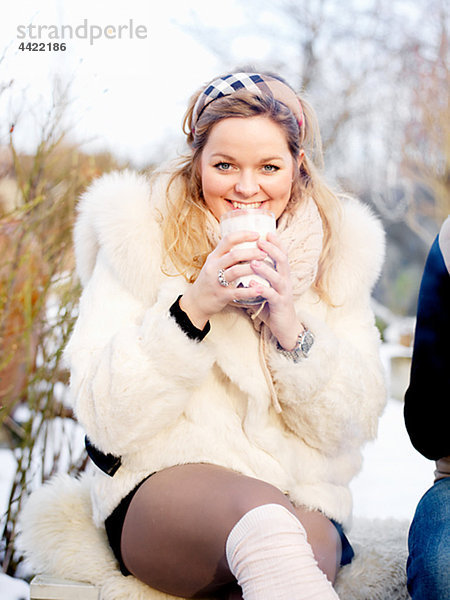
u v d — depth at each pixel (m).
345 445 1.67
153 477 1.54
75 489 1.83
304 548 1.29
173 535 1.43
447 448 1.62
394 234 13.23
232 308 1.65
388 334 8.63
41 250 2.75
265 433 1.62
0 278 2.77
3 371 2.89
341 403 1.59
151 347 1.48
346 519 1.70
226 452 1.59
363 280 1.83
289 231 1.69
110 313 1.66
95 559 1.62
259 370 1.62
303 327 1.62
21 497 2.45
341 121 10.06
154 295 1.67
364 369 1.67
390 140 9.14
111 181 1.77
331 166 10.23
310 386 1.56
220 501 1.40
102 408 1.50
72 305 2.58
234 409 1.65
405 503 3.45
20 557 2.40
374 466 4.13
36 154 2.65
